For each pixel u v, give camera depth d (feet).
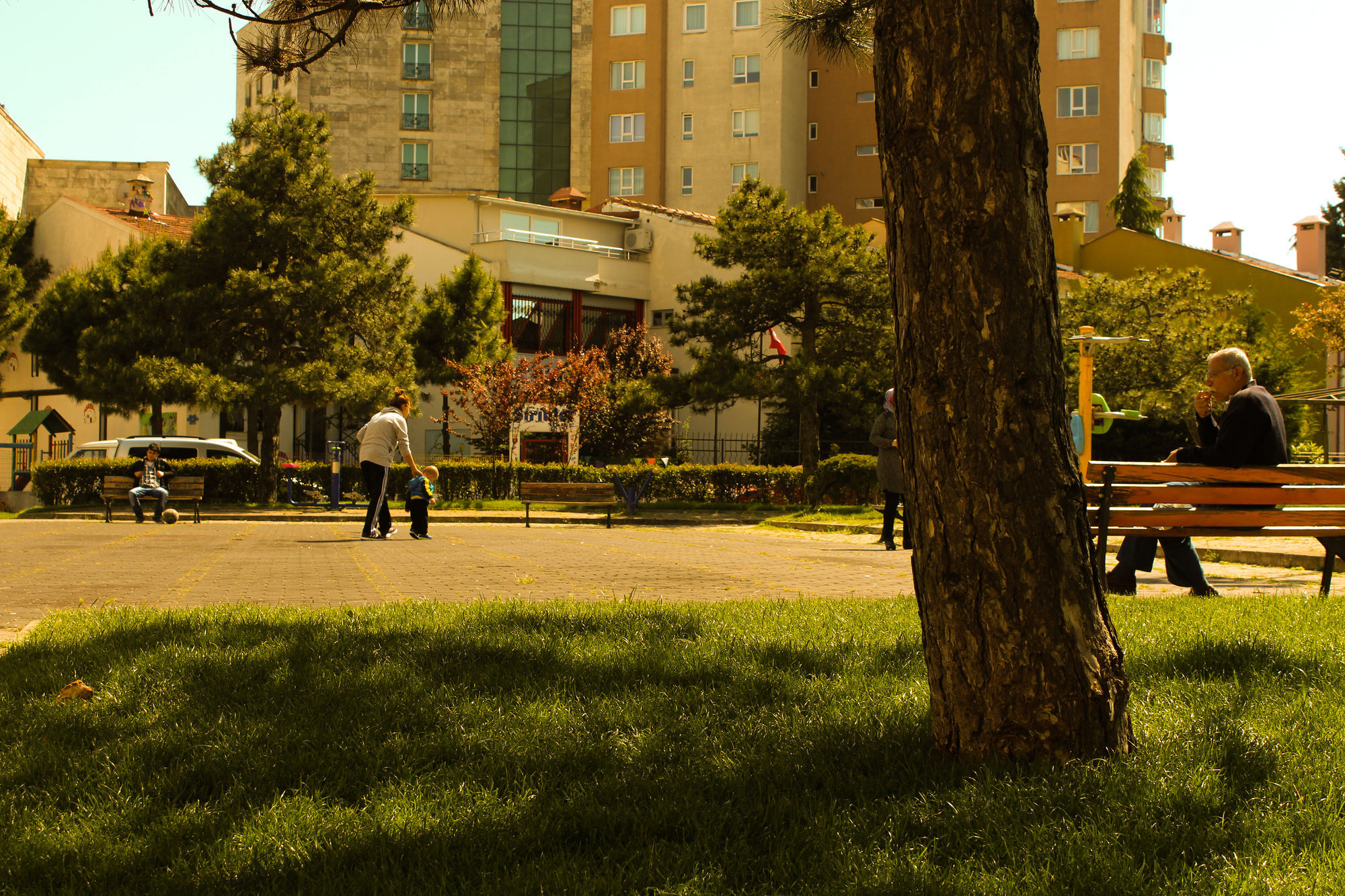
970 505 10.43
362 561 36.09
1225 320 107.45
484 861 8.77
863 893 8.05
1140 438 108.78
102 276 111.65
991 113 10.12
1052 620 10.40
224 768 11.01
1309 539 39.47
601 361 121.49
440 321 112.06
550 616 20.13
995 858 8.68
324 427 128.67
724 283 90.89
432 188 204.13
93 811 9.88
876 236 138.62
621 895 8.18
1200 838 8.85
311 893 8.26
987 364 10.24
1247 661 15.34
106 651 16.74
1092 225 182.39
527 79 206.18
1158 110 204.33
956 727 10.84
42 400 143.33
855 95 191.11
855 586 29.35
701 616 20.56
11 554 38.04
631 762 11.22
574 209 148.25
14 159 162.61
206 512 78.84
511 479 89.56
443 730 12.41
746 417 132.05
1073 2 183.01
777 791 10.28
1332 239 197.36
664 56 190.19
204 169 88.74
